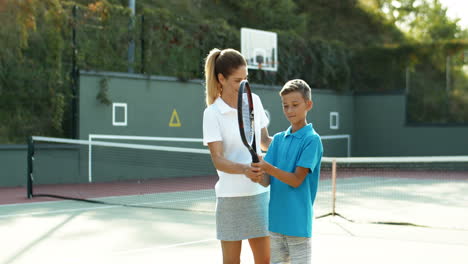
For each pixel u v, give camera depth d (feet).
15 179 37.19
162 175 43.83
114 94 41.50
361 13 88.74
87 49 41.70
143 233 18.34
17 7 37.88
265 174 8.90
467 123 56.59
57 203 26.99
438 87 64.54
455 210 25.26
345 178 44.52
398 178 44.91
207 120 8.73
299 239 8.68
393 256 14.89
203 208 25.16
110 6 43.34
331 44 60.29
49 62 39.86
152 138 43.68
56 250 15.69
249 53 50.90
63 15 40.06
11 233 18.37
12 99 39.04
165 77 44.55
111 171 41.14
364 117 61.72
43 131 39.86
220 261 14.16
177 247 15.99
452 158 26.78
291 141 8.79
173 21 46.73
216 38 49.55
